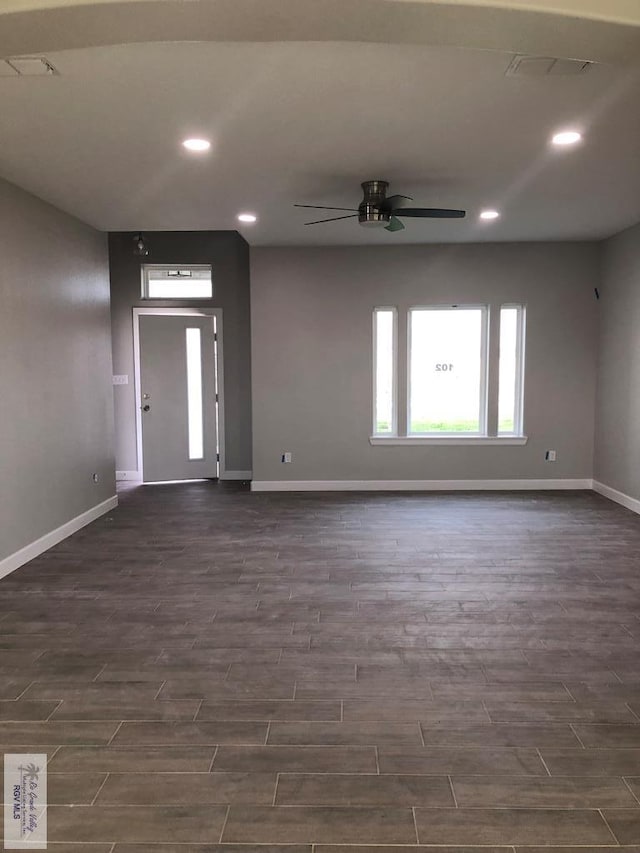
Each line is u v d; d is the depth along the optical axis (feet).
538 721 8.05
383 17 6.61
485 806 6.52
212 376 24.67
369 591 12.57
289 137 11.15
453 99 9.59
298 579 13.29
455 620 11.14
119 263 24.22
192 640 10.42
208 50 8.00
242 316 24.56
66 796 6.69
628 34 6.94
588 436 22.22
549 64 8.42
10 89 9.12
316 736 7.73
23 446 14.43
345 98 9.54
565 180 13.89
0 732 7.86
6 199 13.70
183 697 8.66
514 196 15.25
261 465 22.58
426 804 6.55
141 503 20.70
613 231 19.69
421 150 11.89
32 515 14.87
